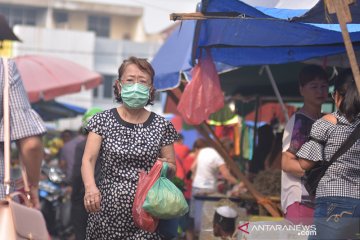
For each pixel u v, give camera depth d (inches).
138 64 233.5
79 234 364.5
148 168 233.3
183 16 234.7
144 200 226.1
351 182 229.1
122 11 2327.8
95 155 233.1
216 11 233.6
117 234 230.5
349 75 247.4
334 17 216.2
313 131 237.6
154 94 240.2
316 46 311.4
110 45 2160.4
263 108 504.1
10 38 384.2
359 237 217.9
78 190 364.5
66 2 2267.5
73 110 841.5
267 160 397.7
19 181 225.6
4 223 193.9
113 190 230.2
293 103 506.3
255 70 457.4
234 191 425.4
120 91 235.6
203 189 478.0
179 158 514.9
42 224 207.6
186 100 303.6
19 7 2231.8
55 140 963.3
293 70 449.7
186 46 369.1
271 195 359.3
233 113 542.9
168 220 233.9
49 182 596.1
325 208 231.1
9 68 212.1
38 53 2046.0
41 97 628.7
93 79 656.4
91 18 2326.5
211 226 348.5
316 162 236.1
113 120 234.2
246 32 282.8
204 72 303.3
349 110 230.8
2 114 209.2
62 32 2078.0
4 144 206.1
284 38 287.4
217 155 487.2
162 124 237.6
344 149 229.3
